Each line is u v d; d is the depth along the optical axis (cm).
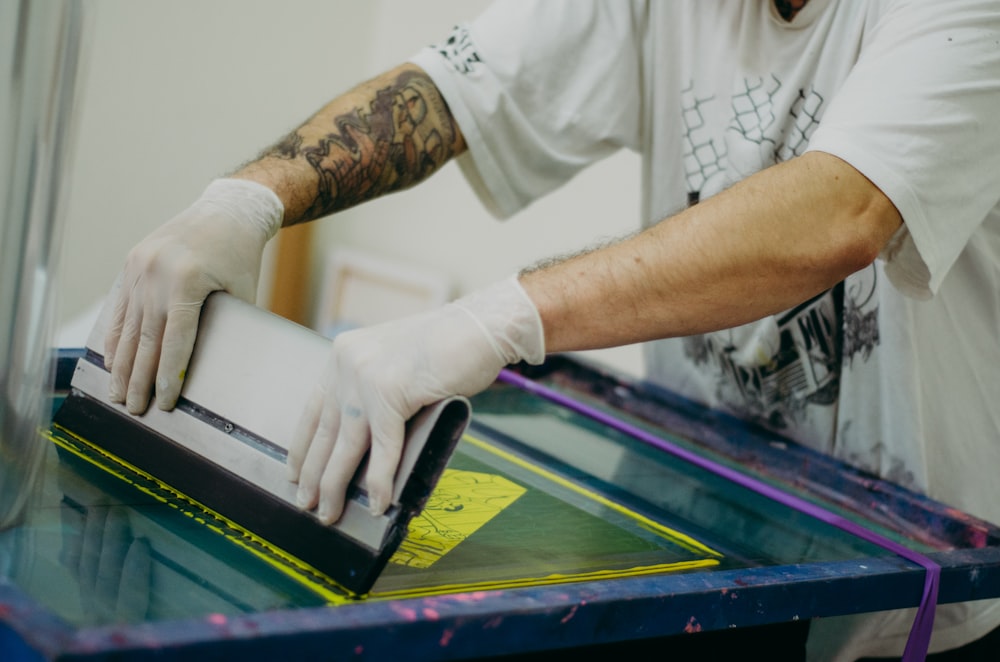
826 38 115
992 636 127
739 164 124
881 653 118
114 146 291
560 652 79
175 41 291
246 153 312
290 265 320
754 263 87
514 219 283
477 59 128
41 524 78
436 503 98
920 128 89
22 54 72
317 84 318
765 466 129
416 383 78
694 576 79
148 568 73
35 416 77
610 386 146
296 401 83
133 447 92
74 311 297
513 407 138
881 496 118
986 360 124
